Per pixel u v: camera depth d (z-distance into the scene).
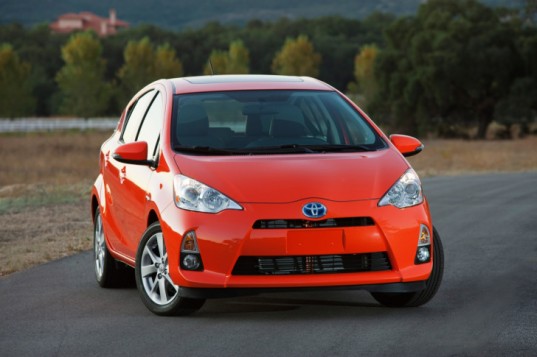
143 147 13.71
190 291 12.40
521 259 18.05
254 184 12.46
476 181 40.41
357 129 14.30
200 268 12.34
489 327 12.02
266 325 12.32
